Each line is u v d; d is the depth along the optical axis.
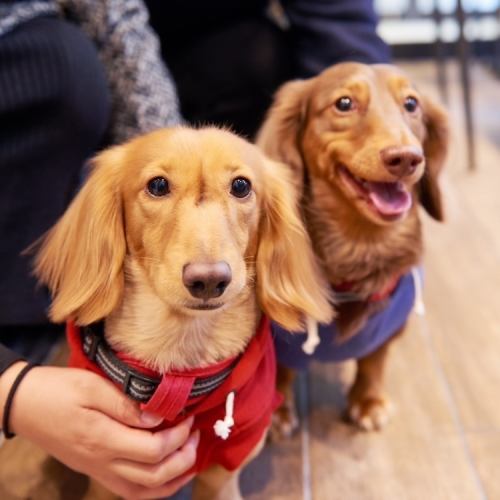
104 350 0.85
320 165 1.16
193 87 1.76
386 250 1.14
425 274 1.85
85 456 0.85
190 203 0.77
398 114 1.10
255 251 0.89
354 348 1.15
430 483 1.15
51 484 1.12
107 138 1.46
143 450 0.83
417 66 4.71
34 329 1.41
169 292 0.74
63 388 0.84
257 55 1.71
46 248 0.91
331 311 0.98
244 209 0.82
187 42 1.81
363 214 1.09
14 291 1.26
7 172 1.24
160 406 0.82
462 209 2.23
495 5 4.56
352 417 1.30
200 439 0.91
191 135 0.82
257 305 0.91
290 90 1.25
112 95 1.43
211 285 0.71
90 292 0.83
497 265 1.89
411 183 1.05
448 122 1.24
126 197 0.83
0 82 1.19
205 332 0.85
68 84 1.22
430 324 1.61
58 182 1.28
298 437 1.27
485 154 2.78
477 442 1.24
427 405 1.34
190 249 0.72
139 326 0.84
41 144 1.24
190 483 1.14
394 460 1.21
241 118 1.78
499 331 1.58
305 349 1.01
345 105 1.12
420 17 5.02
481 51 4.62
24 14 1.24
